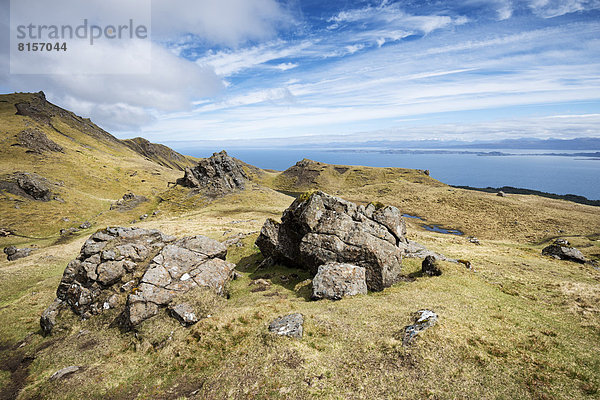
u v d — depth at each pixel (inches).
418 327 717.3
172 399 611.8
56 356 834.2
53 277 1646.2
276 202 4852.4
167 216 4028.1
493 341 679.1
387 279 1116.5
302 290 1130.0
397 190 7401.6
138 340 847.7
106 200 4712.1
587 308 903.1
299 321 795.4
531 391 524.1
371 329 761.0
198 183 5260.8
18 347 936.9
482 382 552.1
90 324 977.5
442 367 594.6
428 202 5944.9
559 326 780.0
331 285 1040.8
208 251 1238.3
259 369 644.1
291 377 606.5
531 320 815.7
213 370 680.4
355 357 657.6
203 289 1048.8
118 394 648.4
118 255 1147.3
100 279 1060.5
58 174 5285.4
